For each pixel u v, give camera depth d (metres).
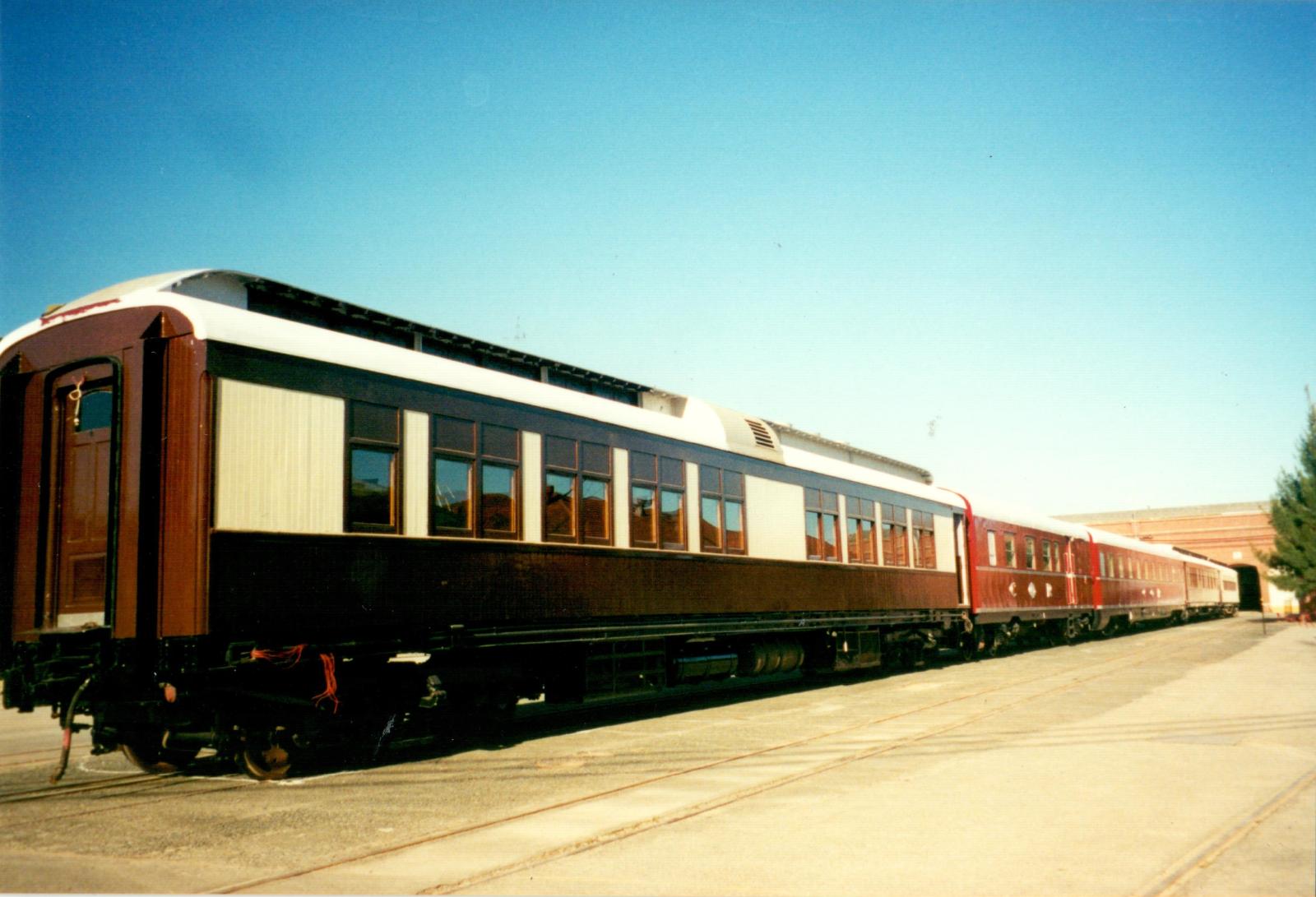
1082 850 5.97
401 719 9.84
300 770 9.16
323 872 5.67
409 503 9.66
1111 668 20.06
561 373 13.10
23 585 8.73
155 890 5.29
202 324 8.05
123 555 7.97
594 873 5.59
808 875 5.51
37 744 11.86
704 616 14.00
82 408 8.75
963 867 5.64
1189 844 6.09
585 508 12.06
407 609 9.50
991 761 9.13
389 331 10.75
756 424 16.23
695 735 11.28
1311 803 7.27
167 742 8.72
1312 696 14.35
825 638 17.70
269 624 8.20
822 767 8.91
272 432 8.43
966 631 22.64
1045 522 29.08
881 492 19.66
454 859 5.93
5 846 6.29
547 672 11.76
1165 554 44.81
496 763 9.50
